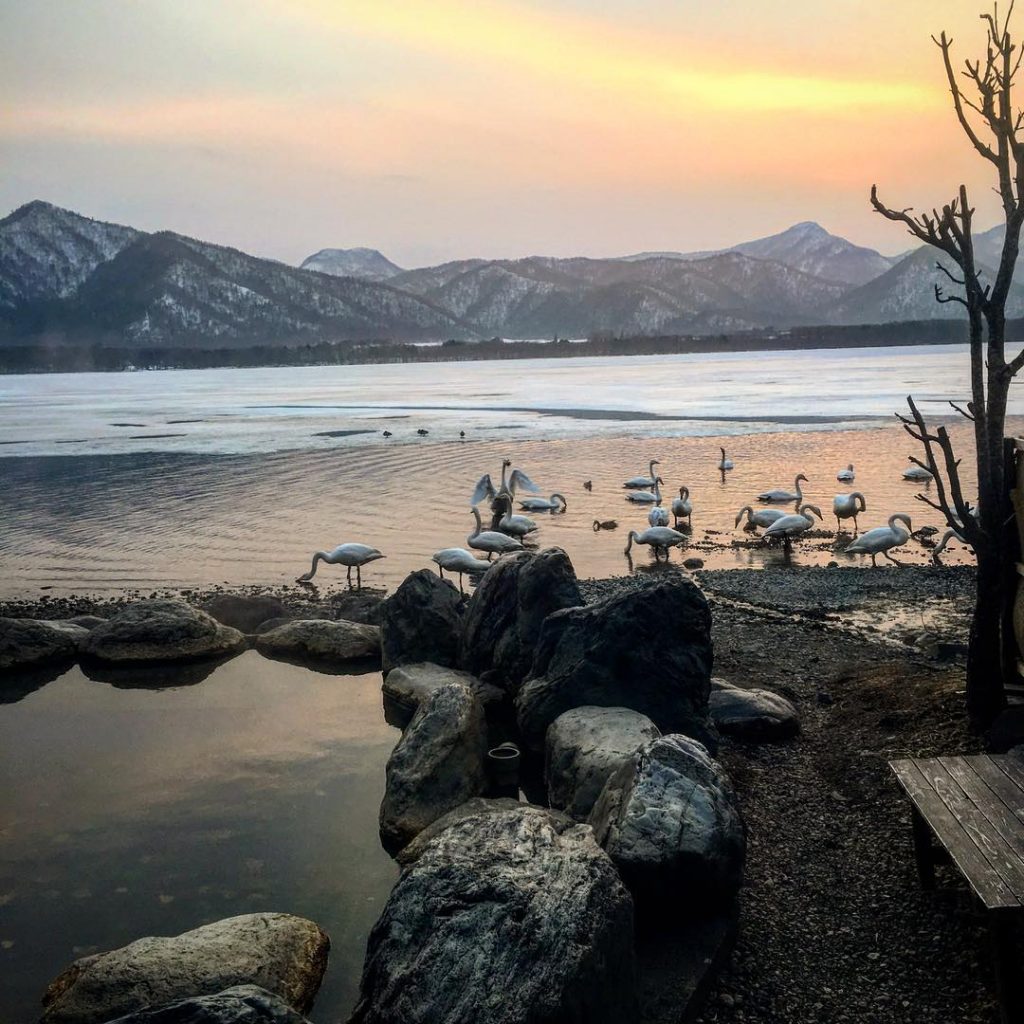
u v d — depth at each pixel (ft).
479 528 97.86
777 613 65.10
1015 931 24.25
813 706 44.98
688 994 22.95
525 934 20.10
